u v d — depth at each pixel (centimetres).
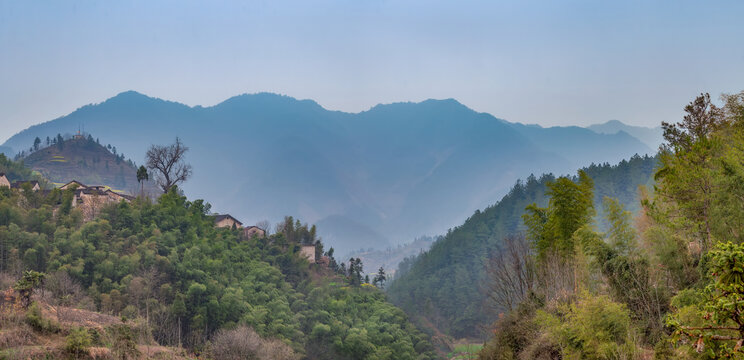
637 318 2833
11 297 5122
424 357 11988
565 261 4006
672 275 2814
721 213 2469
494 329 4491
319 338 10400
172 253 9931
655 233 2858
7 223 9300
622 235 3133
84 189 13138
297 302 11500
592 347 2673
